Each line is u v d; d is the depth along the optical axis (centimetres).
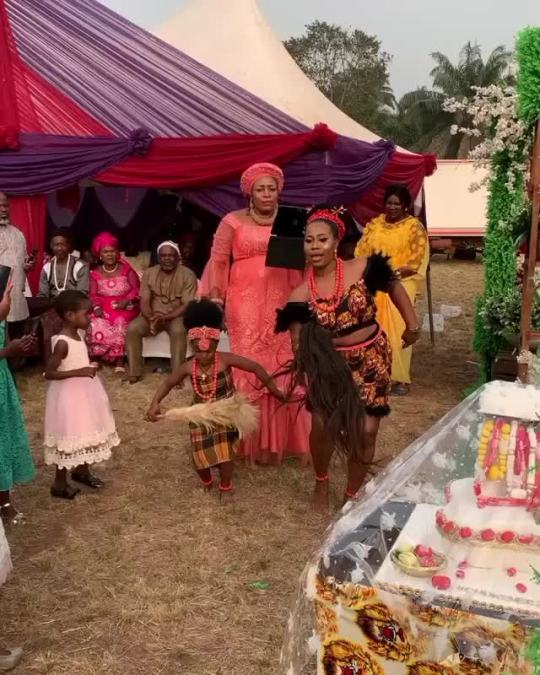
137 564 396
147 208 1033
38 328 778
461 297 1454
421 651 232
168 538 426
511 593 226
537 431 247
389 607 233
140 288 789
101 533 432
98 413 471
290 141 832
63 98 807
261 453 537
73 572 387
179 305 775
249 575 385
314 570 251
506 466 244
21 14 838
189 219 995
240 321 518
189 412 454
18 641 329
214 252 529
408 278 712
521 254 622
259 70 1041
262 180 505
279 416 528
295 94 1034
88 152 784
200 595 366
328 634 245
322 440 440
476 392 276
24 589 369
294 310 413
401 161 963
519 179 616
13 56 805
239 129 837
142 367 779
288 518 452
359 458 379
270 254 477
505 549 239
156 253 932
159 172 806
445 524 246
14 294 726
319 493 466
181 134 818
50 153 780
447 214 2183
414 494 269
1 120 779
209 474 488
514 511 243
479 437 258
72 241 826
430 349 935
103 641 329
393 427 634
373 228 730
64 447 459
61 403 460
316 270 417
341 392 368
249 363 479
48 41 834
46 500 478
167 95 838
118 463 544
